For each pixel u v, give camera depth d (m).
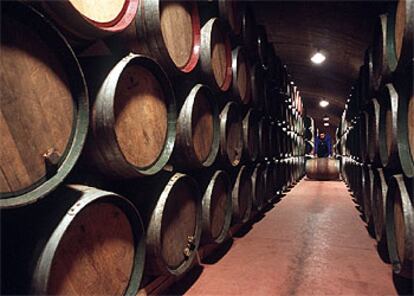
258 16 7.77
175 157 3.08
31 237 1.50
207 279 3.12
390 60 3.27
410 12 2.53
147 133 2.40
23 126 1.41
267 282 3.06
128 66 2.24
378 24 4.16
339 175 15.23
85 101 1.66
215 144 3.77
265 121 6.77
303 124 18.17
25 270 1.43
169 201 2.74
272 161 7.61
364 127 5.51
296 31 8.09
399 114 2.87
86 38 1.84
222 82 4.27
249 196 5.45
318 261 3.64
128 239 2.11
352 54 7.92
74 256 1.67
